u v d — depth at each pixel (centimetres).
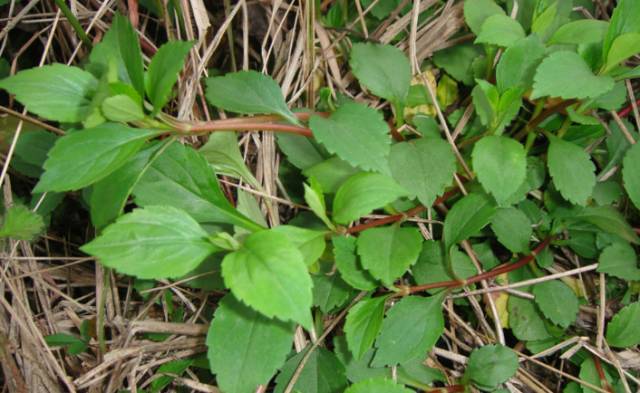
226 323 24
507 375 27
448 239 28
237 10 34
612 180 32
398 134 30
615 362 28
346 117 25
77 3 33
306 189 25
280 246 21
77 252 34
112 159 23
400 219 28
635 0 25
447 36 34
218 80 28
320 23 34
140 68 23
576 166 28
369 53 30
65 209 35
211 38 35
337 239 26
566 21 30
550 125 31
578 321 31
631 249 29
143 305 32
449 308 30
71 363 31
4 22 36
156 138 30
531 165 31
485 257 31
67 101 23
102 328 30
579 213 30
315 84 34
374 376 28
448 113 34
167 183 25
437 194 27
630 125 32
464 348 30
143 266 21
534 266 30
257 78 27
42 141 31
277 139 30
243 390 23
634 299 31
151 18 34
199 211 25
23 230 28
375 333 26
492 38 28
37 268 33
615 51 25
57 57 36
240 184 30
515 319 30
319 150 30
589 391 28
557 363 31
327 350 28
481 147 27
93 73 25
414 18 32
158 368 30
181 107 30
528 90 29
